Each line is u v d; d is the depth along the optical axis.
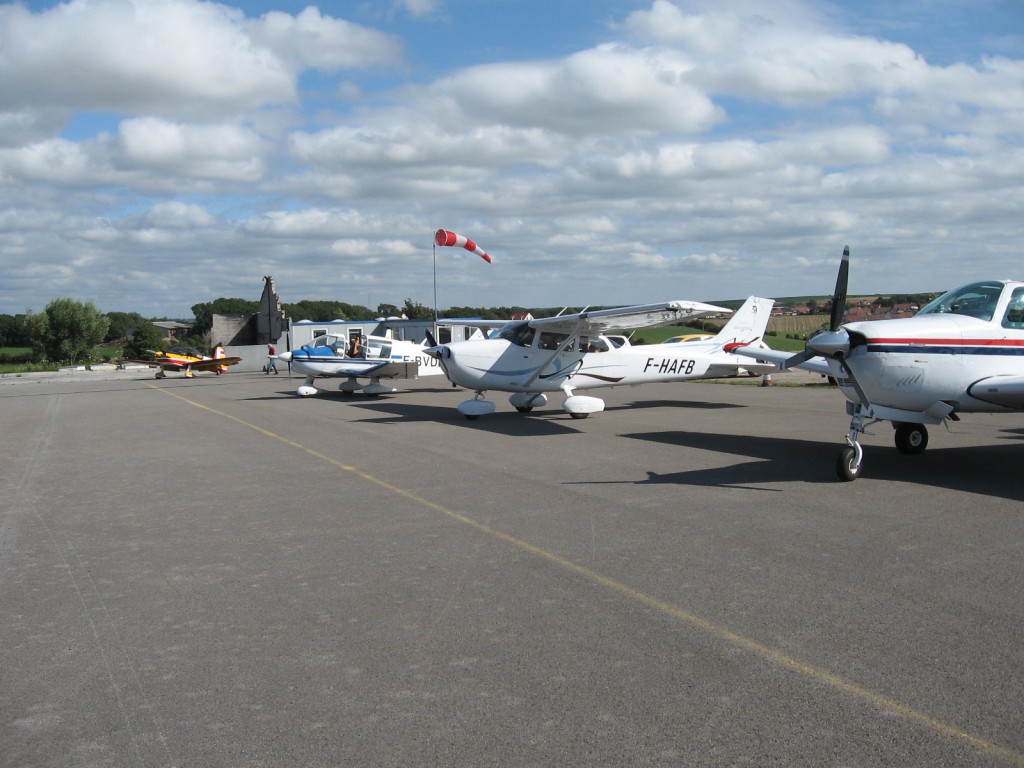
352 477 8.60
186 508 7.22
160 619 4.23
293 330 38.91
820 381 24.62
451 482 8.12
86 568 5.29
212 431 13.70
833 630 3.82
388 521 6.43
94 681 3.45
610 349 15.72
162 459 10.48
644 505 6.79
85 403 21.94
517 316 31.83
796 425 12.73
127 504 7.49
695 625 3.93
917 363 7.86
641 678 3.33
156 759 2.78
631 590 4.50
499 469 8.88
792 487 7.52
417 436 12.20
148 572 5.16
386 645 3.78
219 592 4.68
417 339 38.75
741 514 6.39
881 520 6.13
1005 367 8.24
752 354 11.94
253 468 9.48
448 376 14.82
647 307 12.94
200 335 93.75
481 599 4.41
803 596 4.34
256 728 2.99
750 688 3.22
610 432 12.20
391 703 3.17
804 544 5.43
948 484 7.61
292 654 3.70
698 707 3.06
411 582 4.77
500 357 14.58
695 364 16.59
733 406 16.36
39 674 3.54
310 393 22.05
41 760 2.78
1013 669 3.35
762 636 3.76
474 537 5.81
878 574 4.72
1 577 5.12
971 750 2.71
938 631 3.79
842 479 7.76
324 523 6.43
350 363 21.58
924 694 3.13
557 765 2.68
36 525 6.70
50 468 10.01
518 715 3.04
